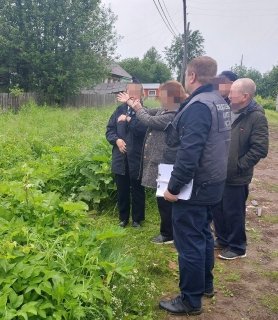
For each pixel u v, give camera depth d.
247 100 4.13
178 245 3.29
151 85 52.75
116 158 5.17
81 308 2.72
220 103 3.16
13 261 2.94
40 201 3.86
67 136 11.22
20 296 2.66
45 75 26.77
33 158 7.71
